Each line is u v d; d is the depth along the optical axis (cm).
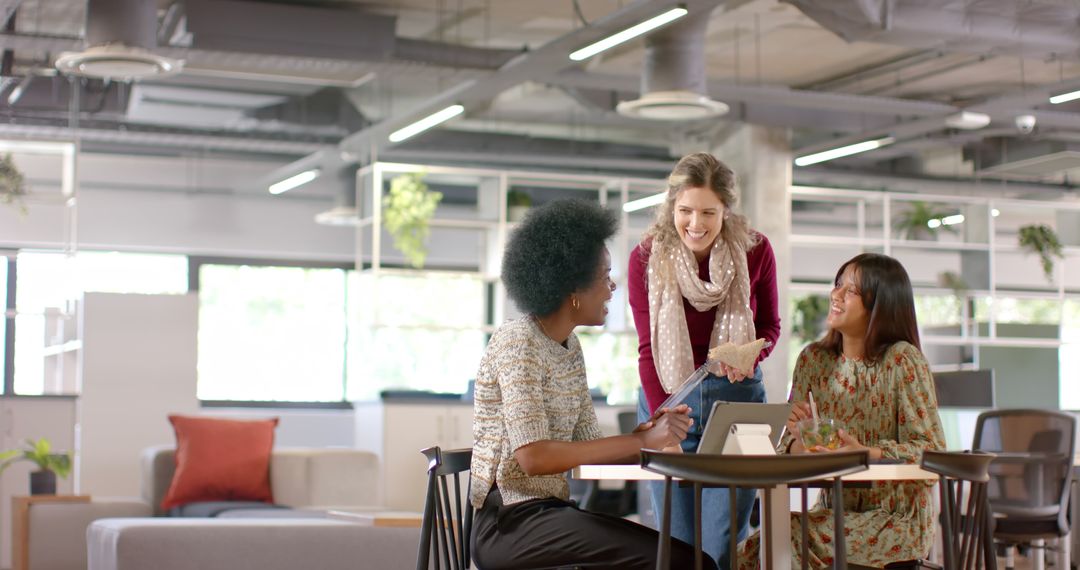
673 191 362
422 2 927
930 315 1227
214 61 842
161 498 751
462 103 983
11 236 1233
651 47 868
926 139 1233
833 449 310
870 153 1327
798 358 367
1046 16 816
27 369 1250
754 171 1174
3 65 983
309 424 1355
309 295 1373
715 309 368
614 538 278
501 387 286
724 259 361
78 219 1265
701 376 306
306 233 1361
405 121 1030
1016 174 1216
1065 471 545
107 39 743
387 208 1017
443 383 1259
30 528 683
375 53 858
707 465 258
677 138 1340
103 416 852
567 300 294
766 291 375
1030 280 1432
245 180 1336
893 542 333
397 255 1370
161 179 1303
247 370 1345
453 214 1366
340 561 491
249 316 1349
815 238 1170
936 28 796
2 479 805
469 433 971
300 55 841
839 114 1178
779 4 924
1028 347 1159
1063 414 582
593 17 973
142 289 1302
